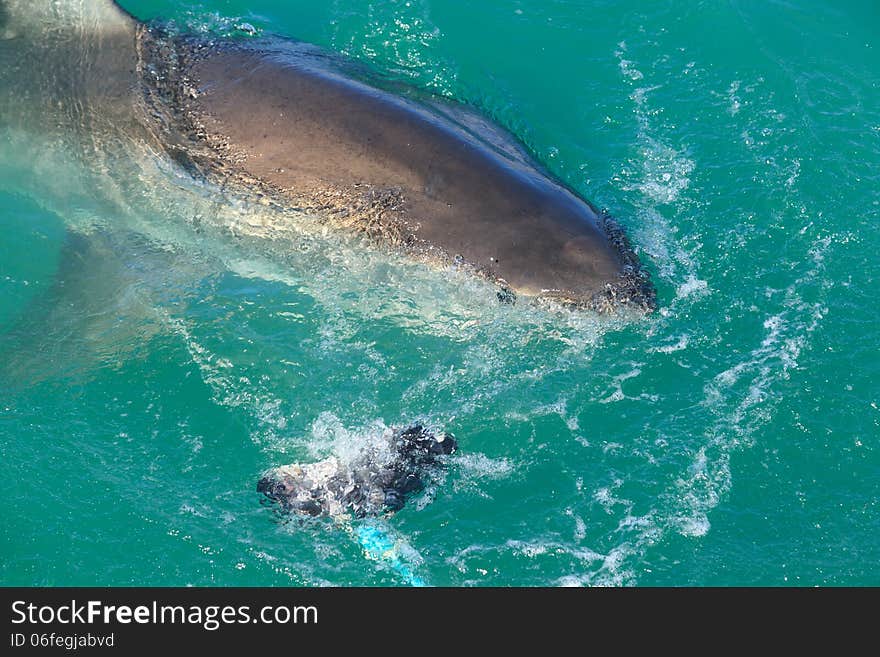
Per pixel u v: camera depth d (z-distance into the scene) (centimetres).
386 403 941
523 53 1391
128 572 811
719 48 1398
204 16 1380
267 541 830
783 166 1213
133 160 1126
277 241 1056
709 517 862
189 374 958
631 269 1023
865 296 1057
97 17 1239
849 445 919
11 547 820
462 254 1004
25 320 1000
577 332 994
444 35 1409
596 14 1459
